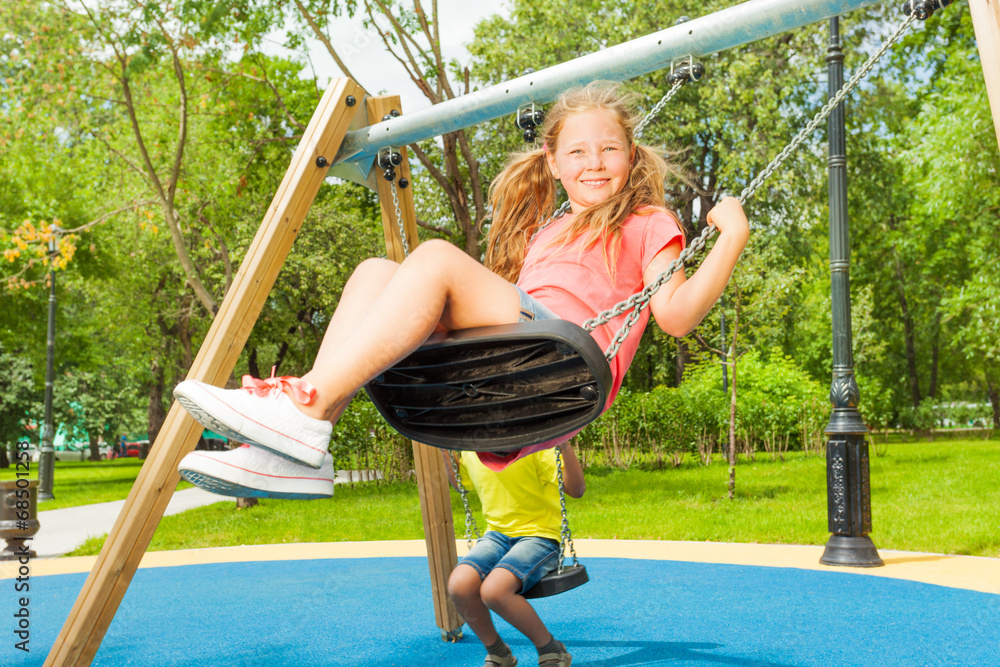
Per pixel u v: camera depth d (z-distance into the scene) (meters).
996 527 7.54
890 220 23.67
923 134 17.55
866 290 21.22
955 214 18.67
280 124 14.78
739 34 2.37
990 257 18.56
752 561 6.09
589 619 3.96
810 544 7.28
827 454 6.00
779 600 4.43
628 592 4.70
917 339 26.48
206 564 6.35
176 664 3.22
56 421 38.53
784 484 11.76
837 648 3.32
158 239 19.59
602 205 2.19
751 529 8.02
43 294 23.09
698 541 7.52
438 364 1.89
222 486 1.77
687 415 15.32
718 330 15.69
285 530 9.09
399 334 1.77
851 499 5.86
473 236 13.95
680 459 15.35
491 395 1.91
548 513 2.88
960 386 30.61
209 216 15.84
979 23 2.00
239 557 6.81
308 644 3.54
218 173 15.12
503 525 2.87
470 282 1.83
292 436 1.75
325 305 19.69
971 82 16.97
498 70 15.78
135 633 3.79
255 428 1.71
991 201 17.89
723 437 15.67
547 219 2.56
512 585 2.69
